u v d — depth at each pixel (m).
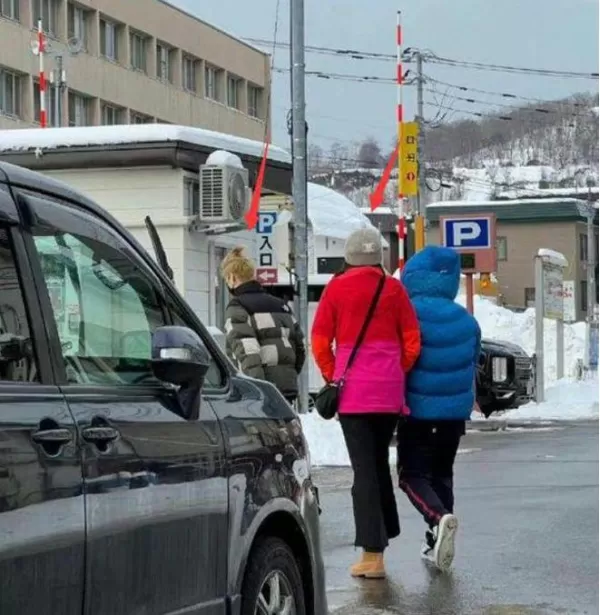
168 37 72.81
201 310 21.23
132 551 4.93
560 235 94.81
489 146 76.50
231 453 5.86
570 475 15.00
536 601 8.52
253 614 6.05
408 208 43.56
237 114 82.06
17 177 4.94
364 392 9.04
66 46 61.75
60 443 4.53
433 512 9.41
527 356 27.34
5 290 4.62
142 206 20.62
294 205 21.47
